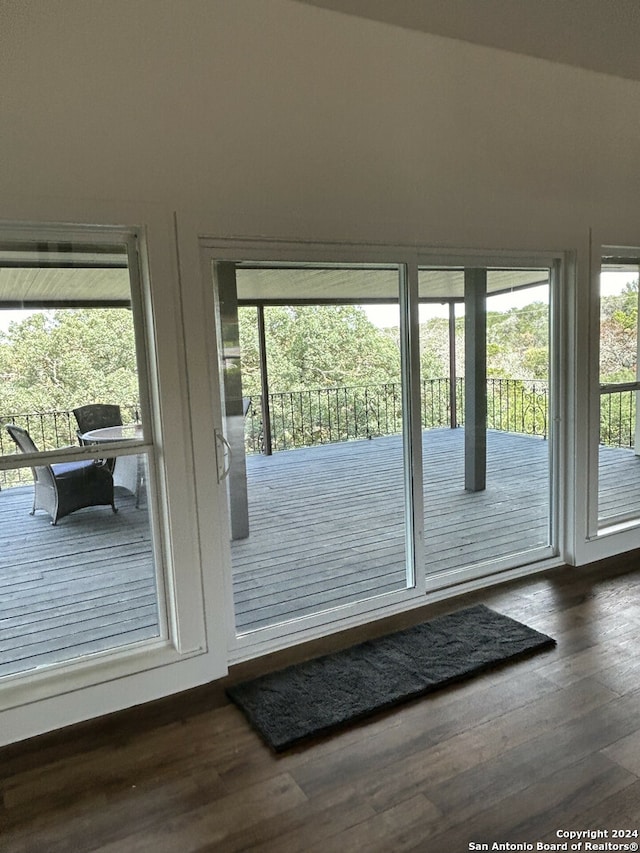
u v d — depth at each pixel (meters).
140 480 2.65
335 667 2.70
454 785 1.96
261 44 2.50
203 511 2.58
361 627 3.11
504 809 1.85
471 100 3.05
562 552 3.83
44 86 2.12
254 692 2.53
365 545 3.93
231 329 2.92
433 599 3.37
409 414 3.29
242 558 3.36
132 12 2.24
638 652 2.73
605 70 3.42
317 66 2.63
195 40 2.36
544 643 2.82
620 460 4.17
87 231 2.31
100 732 2.33
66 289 2.37
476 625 3.04
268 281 2.98
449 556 3.73
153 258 2.36
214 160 2.45
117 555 2.79
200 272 2.48
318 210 2.71
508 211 3.23
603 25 2.96
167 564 2.58
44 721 2.33
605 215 3.57
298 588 3.38
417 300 3.18
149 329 2.42
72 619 2.81
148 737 2.28
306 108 2.63
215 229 2.48
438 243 3.06
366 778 2.01
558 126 3.34
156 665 2.53
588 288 3.58
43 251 2.31
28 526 2.98
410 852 1.71
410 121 2.90
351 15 2.68
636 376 4.04
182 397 2.49
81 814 1.90
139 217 2.32
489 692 2.48
